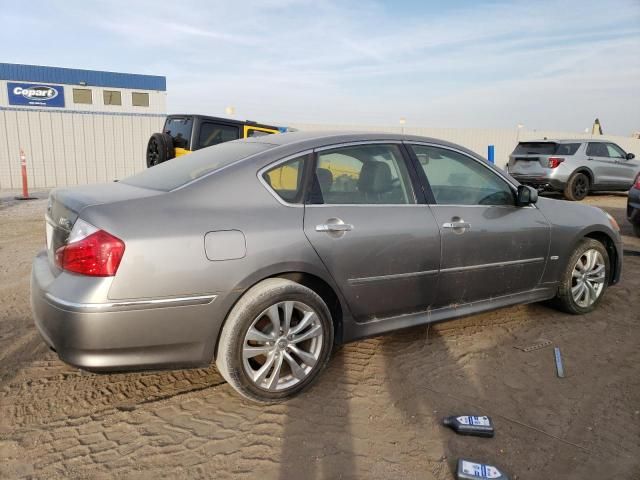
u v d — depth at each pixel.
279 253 2.81
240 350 2.73
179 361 2.68
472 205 3.72
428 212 3.46
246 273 2.72
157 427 2.68
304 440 2.59
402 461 2.45
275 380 2.86
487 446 2.58
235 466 2.38
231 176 2.90
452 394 3.08
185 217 2.66
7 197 12.88
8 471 2.31
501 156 23.55
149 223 2.57
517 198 3.97
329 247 2.99
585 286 4.43
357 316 3.22
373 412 2.86
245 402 2.94
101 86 32.00
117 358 2.53
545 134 24.16
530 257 3.98
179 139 10.11
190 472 2.33
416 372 3.34
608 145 13.46
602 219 4.50
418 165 3.56
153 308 2.54
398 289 3.31
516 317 4.38
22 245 6.88
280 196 2.96
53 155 16.12
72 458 2.41
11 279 5.22
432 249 3.41
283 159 3.06
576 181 12.92
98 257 2.46
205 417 2.78
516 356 3.61
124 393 3.01
